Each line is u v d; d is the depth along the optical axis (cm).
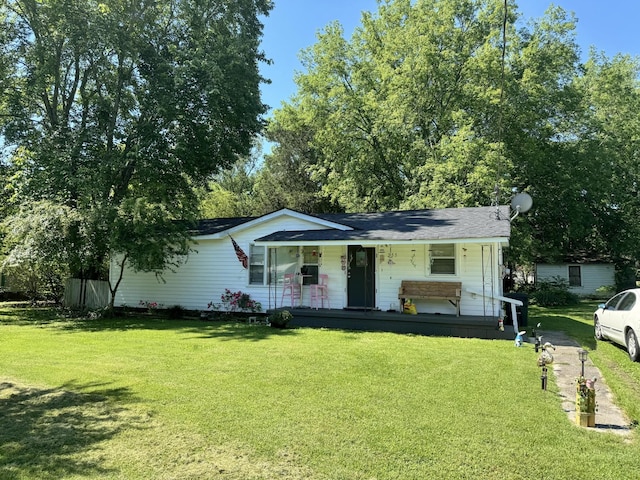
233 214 3291
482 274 1184
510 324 1279
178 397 554
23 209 1412
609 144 2594
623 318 879
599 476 354
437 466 369
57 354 835
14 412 504
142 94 1664
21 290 1928
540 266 3130
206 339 1014
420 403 530
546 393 577
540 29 2592
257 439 423
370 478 349
